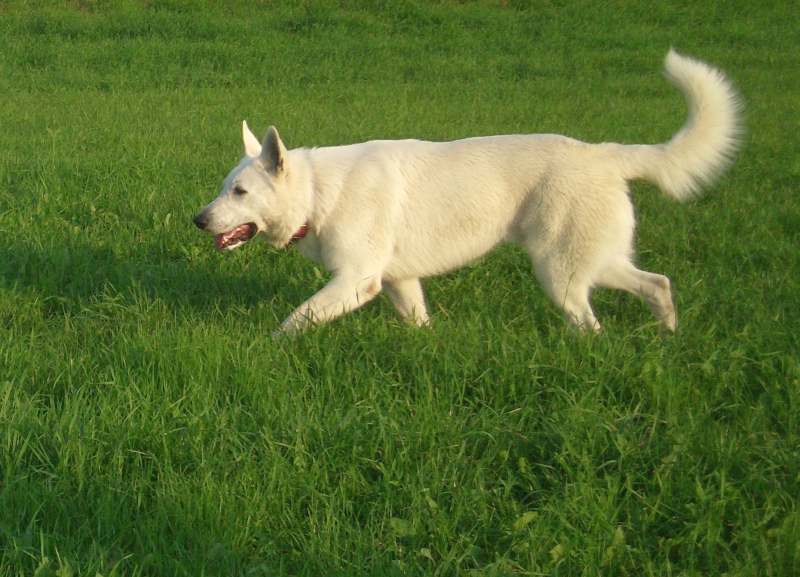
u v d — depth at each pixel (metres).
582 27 24.58
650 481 3.81
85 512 3.54
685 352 4.95
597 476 3.96
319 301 5.29
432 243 5.46
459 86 18.59
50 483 3.64
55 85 17.11
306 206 5.34
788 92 18.11
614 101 17.08
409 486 3.72
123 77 18.08
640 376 4.61
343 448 4.00
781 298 6.14
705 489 3.70
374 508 3.63
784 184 10.06
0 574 3.16
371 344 5.03
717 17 26.19
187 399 4.39
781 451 3.98
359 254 5.34
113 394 4.42
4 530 3.34
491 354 4.91
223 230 5.29
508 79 19.84
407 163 5.43
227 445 3.96
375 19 23.83
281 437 4.08
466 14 24.61
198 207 8.23
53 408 4.22
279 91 17.20
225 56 20.12
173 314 5.76
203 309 5.98
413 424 4.13
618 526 3.53
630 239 5.43
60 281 6.36
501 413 4.38
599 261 5.32
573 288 5.35
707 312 5.94
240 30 22.12
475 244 5.49
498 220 5.42
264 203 5.29
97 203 8.38
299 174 5.34
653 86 19.09
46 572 3.10
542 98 17.56
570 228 5.27
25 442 3.84
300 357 4.95
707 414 4.36
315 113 14.48
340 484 3.73
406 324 5.43
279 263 6.91
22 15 21.89
